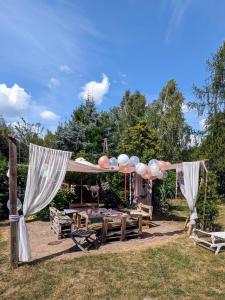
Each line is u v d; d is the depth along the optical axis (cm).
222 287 529
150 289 513
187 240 845
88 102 2727
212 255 711
